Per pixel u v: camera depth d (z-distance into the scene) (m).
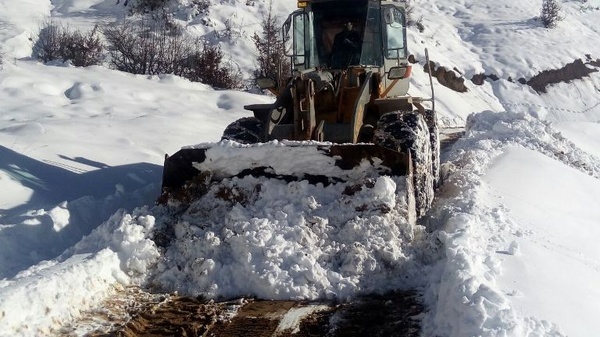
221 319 4.14
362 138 6.19
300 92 5.95
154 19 19.89
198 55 16.45
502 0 32.22
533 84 25.12
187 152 5.50
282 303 4.40
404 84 7.46
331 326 4.01
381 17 7.06
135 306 4.31
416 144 5.73
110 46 16.84
